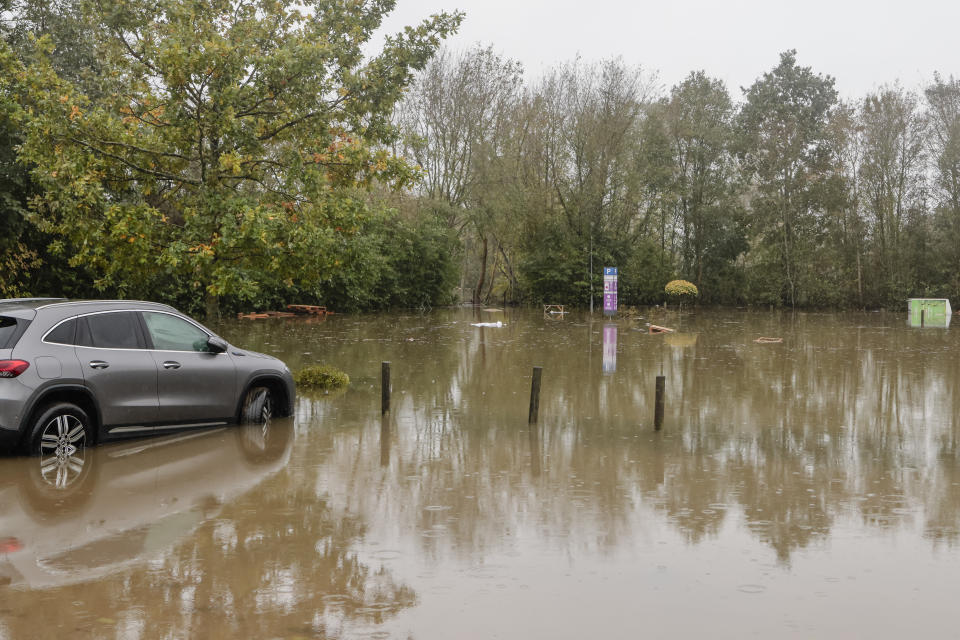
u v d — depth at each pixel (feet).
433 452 30.81
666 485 26.13
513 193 164.35
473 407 42.29
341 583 16.69
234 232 41.57
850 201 174.40
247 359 35.12
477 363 63.67
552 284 170.60
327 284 134.31
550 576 17.25
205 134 44.75
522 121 167.43
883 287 169.99
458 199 178.40
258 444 31.65
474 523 21.33
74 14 75.66
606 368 61.11
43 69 42.39
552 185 173.06
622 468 28.60
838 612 15.40
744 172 183.52
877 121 167.22
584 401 44.91
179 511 22.08
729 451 32.01
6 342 27.12
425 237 159.22
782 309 175.73
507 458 29.99
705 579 17.19
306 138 48.39
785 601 15.96
